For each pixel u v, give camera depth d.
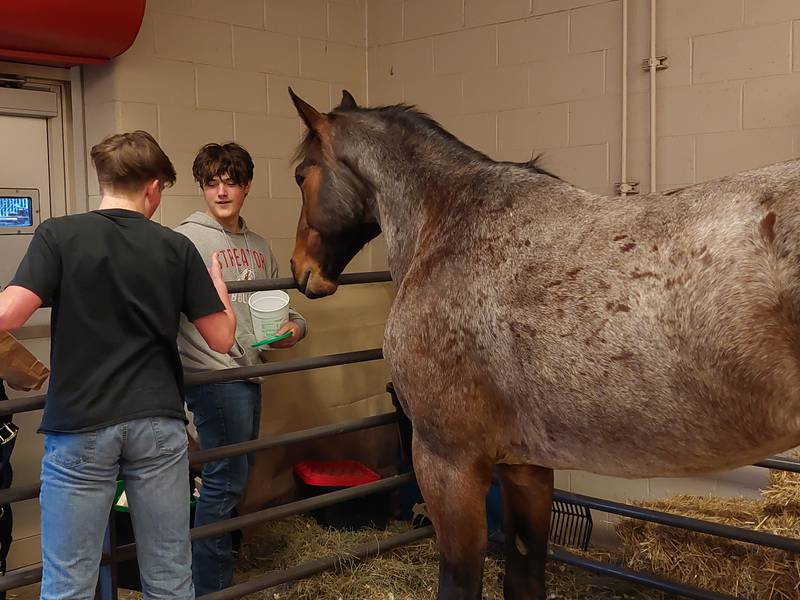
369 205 2.60
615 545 3.81
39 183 3.88
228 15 4.23
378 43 4.84
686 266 1.71
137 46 3.89
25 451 3.64
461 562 2.23
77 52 3.58
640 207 1.88
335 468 3.87
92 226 2.07
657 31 3.69
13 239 3.80
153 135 3.98
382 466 4.28
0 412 2.39
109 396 2.04
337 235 2.67
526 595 2.51
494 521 3.62
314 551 3.52
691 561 3.04
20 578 2.44
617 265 1.82
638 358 1.77
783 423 1.63
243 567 3.54
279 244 4.55
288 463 3.88
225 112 4.26
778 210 1.62
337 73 4.77
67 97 3.95
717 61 3.53
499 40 4.28
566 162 4.06
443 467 2.20
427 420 2.19
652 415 1.79
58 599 2.05
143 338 2.12
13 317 1.93
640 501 3.47
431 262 2.21
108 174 2.17
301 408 3.91
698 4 3.56
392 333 2.25
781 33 3.34
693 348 1.69
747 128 3.46
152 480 2.13
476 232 2.15
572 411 1.91
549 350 1.91
